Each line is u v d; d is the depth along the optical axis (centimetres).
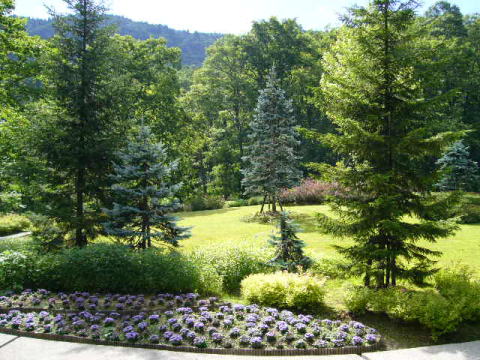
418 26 855
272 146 2288
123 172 1195
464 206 2067
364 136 797
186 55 16638
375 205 754
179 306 798
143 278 905
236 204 3262
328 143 839
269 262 1040
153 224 1230
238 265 1053
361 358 583
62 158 1205
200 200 3162
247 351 596
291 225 1036
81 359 558
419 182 796
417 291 873
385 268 860
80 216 1235
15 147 1694
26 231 2319
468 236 1622
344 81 850
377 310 749
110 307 794
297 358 580
